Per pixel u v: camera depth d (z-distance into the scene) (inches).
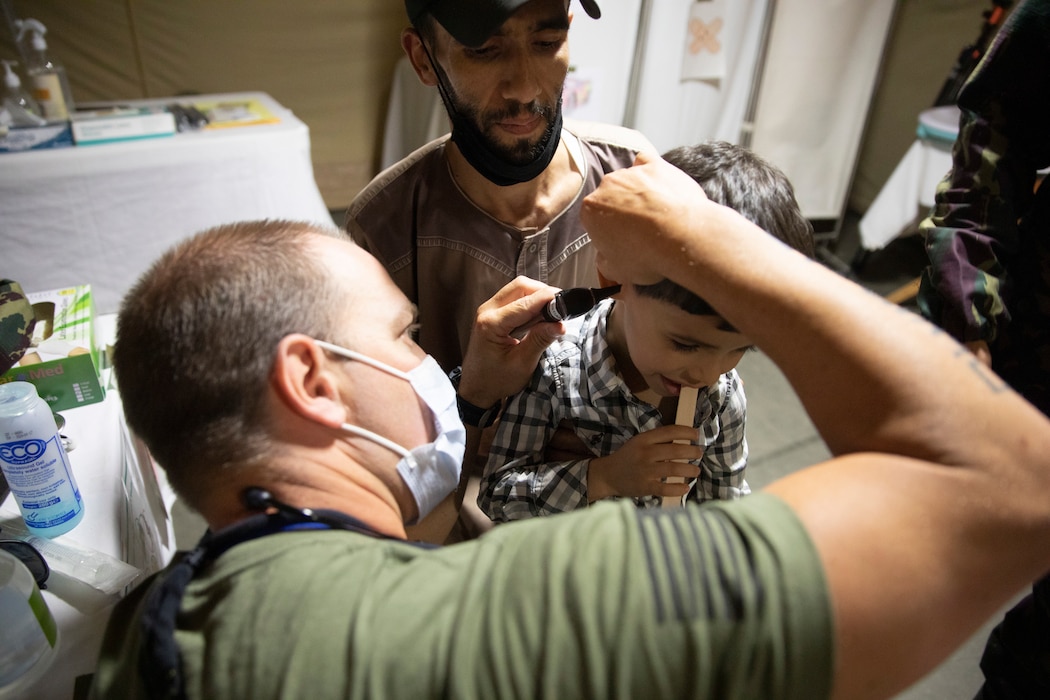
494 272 41.5
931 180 111.0
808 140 127.0
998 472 15.8
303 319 20.9
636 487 30.6
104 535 34.3
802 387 17.7
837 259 134.6
